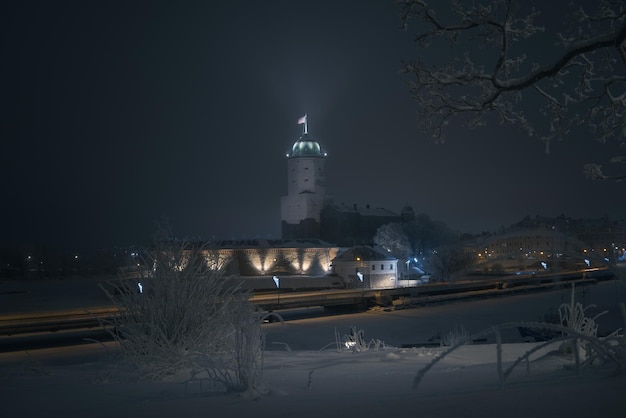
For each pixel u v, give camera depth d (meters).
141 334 8.97
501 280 91.50
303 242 126.88
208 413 4.42
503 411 3.53
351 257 108.12
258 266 116.88
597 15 17.17
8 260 160.75
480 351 10.62
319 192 167.50
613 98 17.58
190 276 9.82
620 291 81.19
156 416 4.43
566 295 81.62
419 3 17.08
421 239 145.00
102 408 5.14
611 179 18.69
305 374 7.35
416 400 4.24
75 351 43.19
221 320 9.33
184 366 8.33
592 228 142.88
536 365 7.15
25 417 4.85
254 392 5.43
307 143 168.62
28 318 51.31
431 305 79.88
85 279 155.75
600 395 3.83
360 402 4.43
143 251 10.27
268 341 45.97
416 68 17.61
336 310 77.56
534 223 157.88
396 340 50.75
